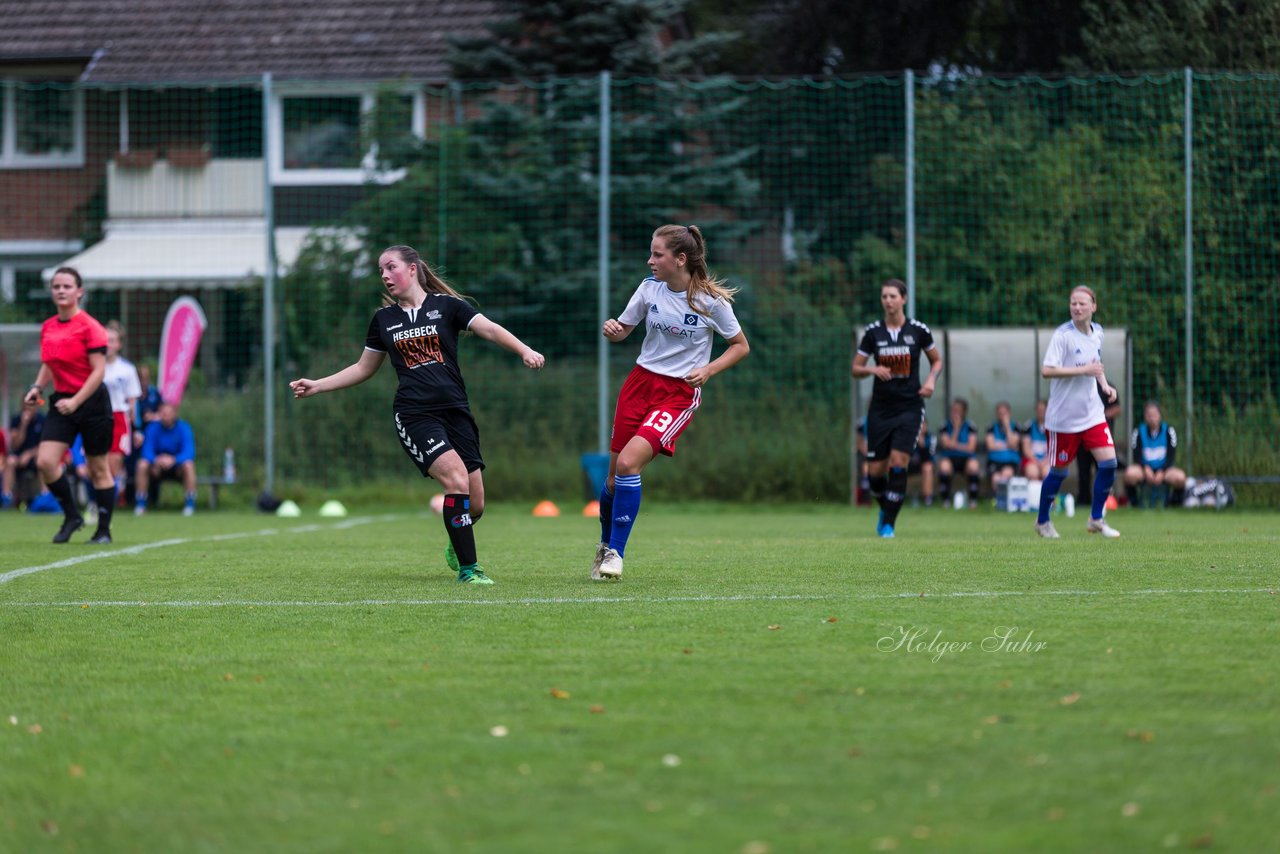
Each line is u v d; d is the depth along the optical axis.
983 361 67.69
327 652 20.03
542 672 18.20
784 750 14.02
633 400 29.36
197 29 103.31
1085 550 36.41
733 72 105.12
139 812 12.40
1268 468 62.94
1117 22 78.69
